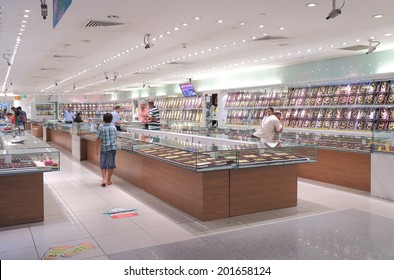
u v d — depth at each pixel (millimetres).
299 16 6238
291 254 3773
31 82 19203
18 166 4867
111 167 7273
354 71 10219
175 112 17281
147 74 15289
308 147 5484
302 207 5594
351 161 6914
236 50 9492
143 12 5984
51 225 4812
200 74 15320
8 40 8258
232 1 5410
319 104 10328
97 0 5379
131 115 22016
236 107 13359
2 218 4801
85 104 27781
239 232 4480
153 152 6258
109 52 9898
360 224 4727
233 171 5129
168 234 4434
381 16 6184
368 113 9156
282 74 12680
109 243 4145
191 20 6508
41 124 20484
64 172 8906
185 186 5344
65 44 8711
